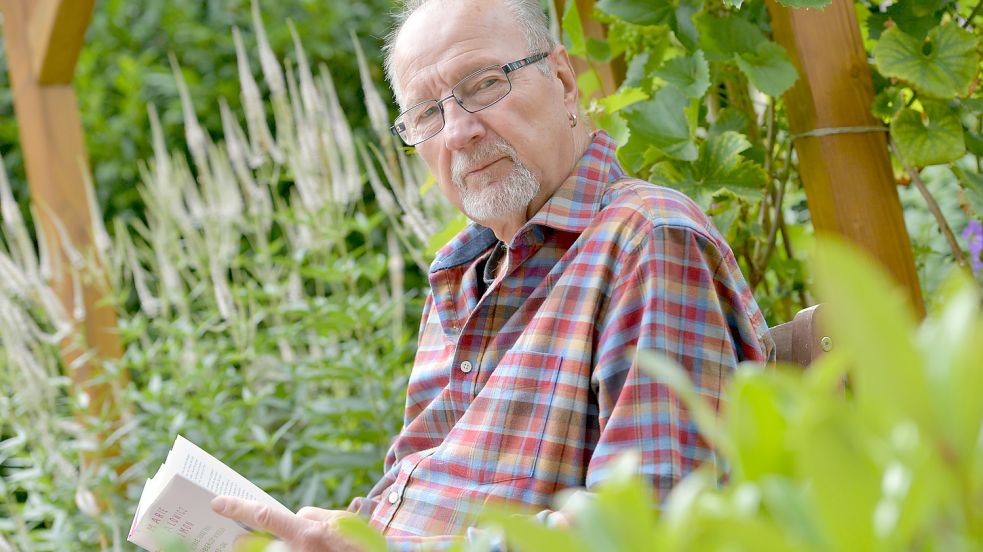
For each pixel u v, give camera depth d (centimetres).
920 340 30
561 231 142
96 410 318
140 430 290
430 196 295
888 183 168
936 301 170
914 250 214
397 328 299
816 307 136
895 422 30
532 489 127
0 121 491
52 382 295
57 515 279
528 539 34
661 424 117
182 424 279
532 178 147
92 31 512
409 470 141
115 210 488
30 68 336
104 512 281
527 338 134
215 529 127
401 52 156
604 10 188
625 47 204
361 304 286
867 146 168
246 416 301
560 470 127
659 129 183
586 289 132
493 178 148
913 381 28
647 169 195
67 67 335
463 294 162
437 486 135
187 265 377
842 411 31
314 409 272
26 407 292
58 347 325
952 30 170
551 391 130
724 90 211
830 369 32
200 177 329
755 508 34
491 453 131
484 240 163
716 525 33
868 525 30
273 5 522
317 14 520
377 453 266
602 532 33
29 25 335
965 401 28
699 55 181
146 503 135
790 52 171
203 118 505
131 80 500
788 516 33
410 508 137
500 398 133
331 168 304
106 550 267
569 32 209
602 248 133
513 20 151
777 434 35
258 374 312
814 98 169
